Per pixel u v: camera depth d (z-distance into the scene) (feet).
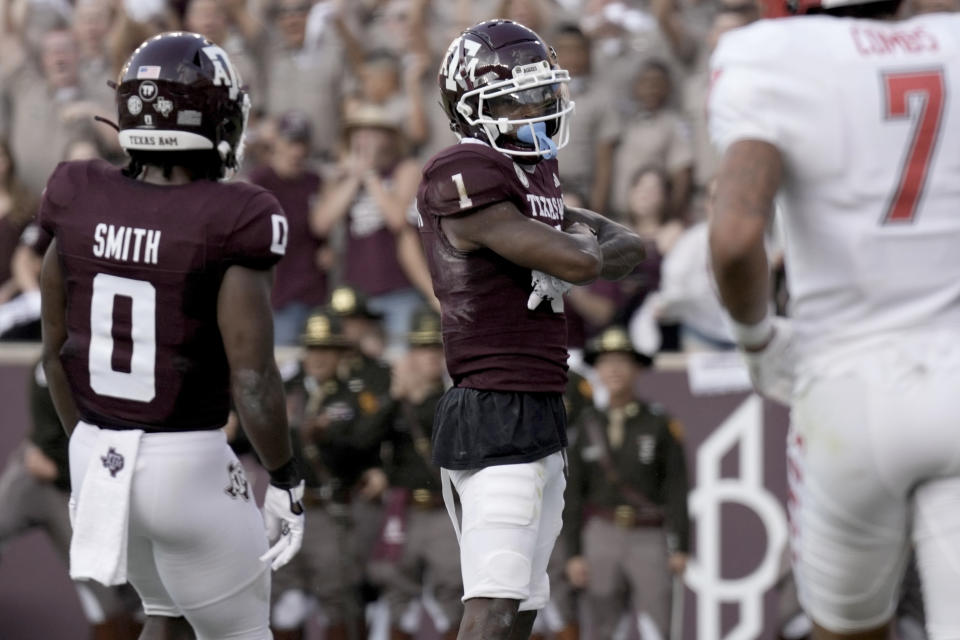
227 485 38.75
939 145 30.07
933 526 30.07
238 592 39.19
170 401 37.86
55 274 39.58
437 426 37.65
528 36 37.09
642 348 78.59
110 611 76.38
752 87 30.32
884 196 30.09
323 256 81.41
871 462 30.14
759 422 76.54
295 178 80.74
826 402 30.63
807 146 30.14
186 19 92.89
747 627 76.28
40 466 73.97
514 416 36.35
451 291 36.81
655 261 79.41
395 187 80.23
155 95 37.70
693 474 77.00
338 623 73.41
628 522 73.97
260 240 37.27
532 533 36.40
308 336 73.56
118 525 37.60
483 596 35.78
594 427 74.79
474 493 36.45
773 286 66.49
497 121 36.19
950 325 30.12
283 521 40.27
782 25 30.99
